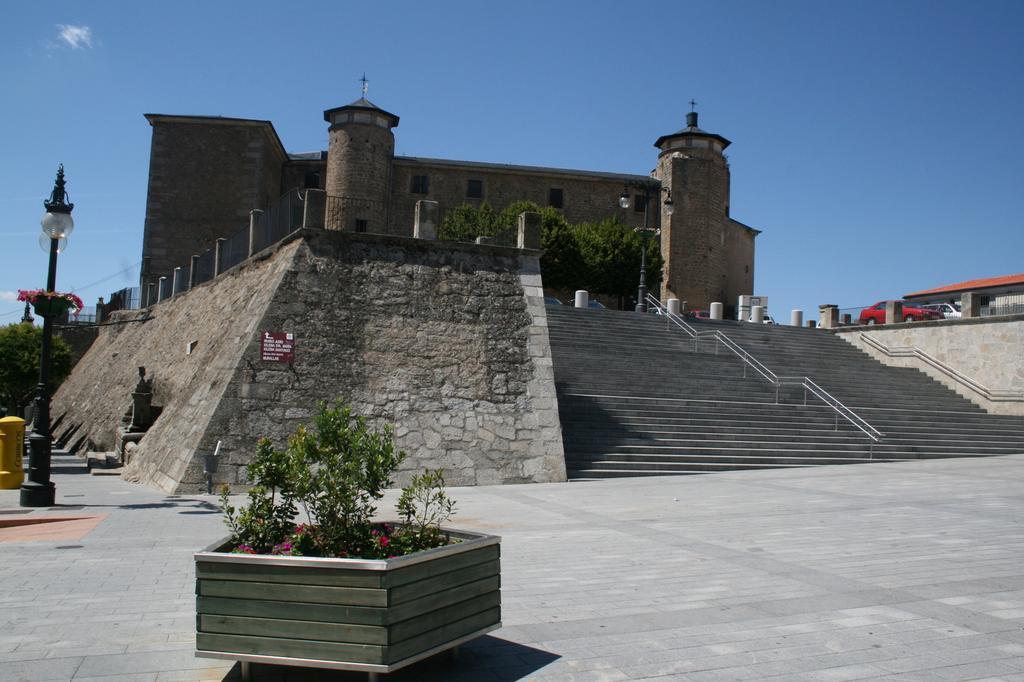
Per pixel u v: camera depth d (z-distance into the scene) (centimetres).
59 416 3584
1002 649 492
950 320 2791
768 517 1051
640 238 4897
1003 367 2606
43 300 1143
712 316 3403
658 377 2214
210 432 1391
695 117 5828
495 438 1567
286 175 5750
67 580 672
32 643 497
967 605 598
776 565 741
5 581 667
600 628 538
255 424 1429
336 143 5319
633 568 727
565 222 4766
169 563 744
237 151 5116
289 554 452
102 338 4056
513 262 1770
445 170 5622
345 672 456
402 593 414
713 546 838
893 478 1566
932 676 443
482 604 472
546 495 1317
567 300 4900
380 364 1560
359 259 1639
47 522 1012
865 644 502
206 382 1575
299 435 504
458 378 1602
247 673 435
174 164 5081
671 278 5578
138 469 1672
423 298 1650
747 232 6612
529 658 475
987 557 780
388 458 496
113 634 518
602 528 961
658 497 1281
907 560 766
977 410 2614
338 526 481
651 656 478
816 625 545
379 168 5359
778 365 2580
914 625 545
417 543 482
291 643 414
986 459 2014
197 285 2695
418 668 457
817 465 1873
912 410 2339
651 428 1870
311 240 1614
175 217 5056
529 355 1675
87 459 2209
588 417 1872
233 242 2375
